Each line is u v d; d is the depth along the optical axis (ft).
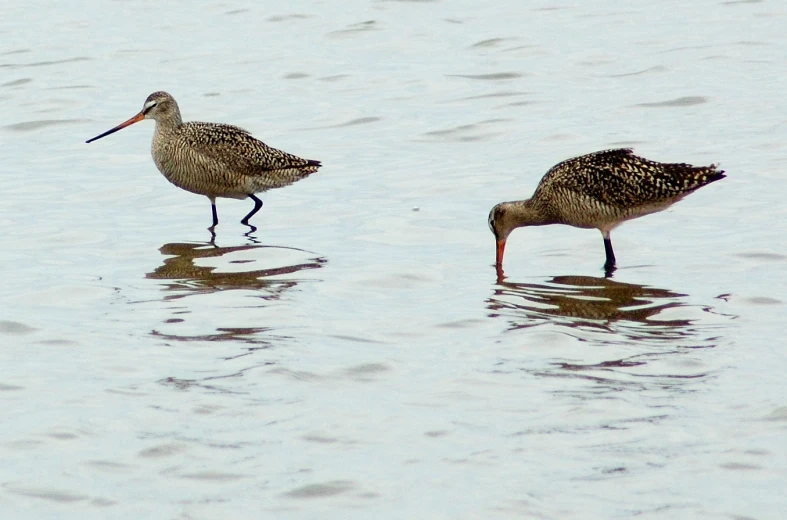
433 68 90.02
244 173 58.90
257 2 115.75
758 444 32.19
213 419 34.71
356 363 38.91
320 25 105.60
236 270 50.06
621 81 83.20
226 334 41.83
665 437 32.83
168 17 111.34
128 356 39.75
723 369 37.52
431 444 32.94
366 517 29.17
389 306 45.16
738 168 62.75
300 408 35.42
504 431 33.60
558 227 56.65
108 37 104.12
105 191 64.95
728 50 89.10
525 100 80.07
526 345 40.27
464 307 44.78
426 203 60.49
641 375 37.32
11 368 38.86
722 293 45.42
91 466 31.91
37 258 52.42
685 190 50.60
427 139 73.00
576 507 29.35
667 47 91.45
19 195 64.13
